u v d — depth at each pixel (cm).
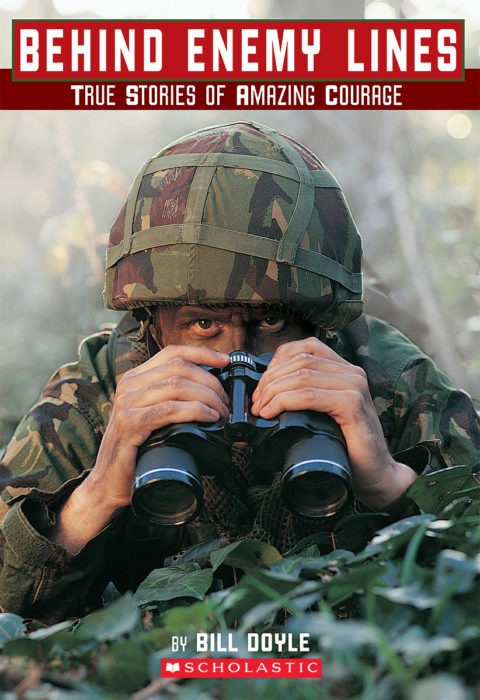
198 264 201
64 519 206
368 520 198
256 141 216
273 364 194
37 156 1484
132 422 192
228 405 194
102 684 133
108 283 227
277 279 201
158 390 192
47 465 228
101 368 245
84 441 234
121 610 147
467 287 623
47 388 246
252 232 203
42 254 682
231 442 191
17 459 230
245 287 199
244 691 119
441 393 238
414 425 233
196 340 208
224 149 213
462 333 550
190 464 188
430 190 816
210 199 205
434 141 868
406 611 128
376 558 154
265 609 130
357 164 708
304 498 187
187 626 139
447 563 127
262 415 189
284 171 212
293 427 185
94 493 202
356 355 246
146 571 228
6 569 204
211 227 202
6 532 204
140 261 210
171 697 123
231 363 197
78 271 774
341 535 192
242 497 209
